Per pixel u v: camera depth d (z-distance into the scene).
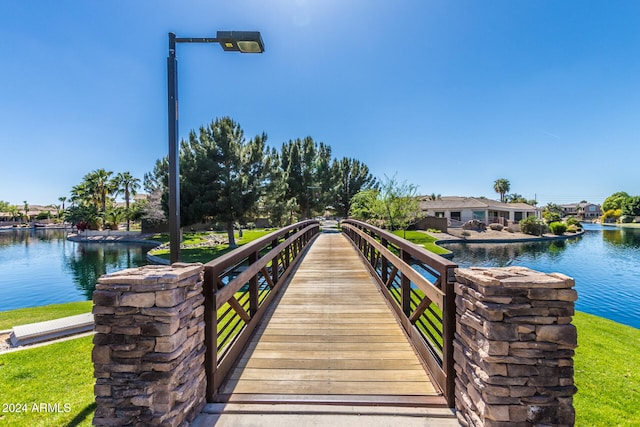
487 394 1.48
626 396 2.77
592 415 2.46
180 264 1.94
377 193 27.11
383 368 2.40
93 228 34.47
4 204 72.50
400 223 24.34
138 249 23.41
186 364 1.70
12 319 5.87
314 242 11.98
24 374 3.10
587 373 3.24
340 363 2.48
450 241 23.78
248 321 2.96
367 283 5.11
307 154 25.41
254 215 19.00
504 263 15.90
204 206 16.48
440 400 1.98
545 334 1.46
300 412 1.87
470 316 1.66
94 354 1.52
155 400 1.51
